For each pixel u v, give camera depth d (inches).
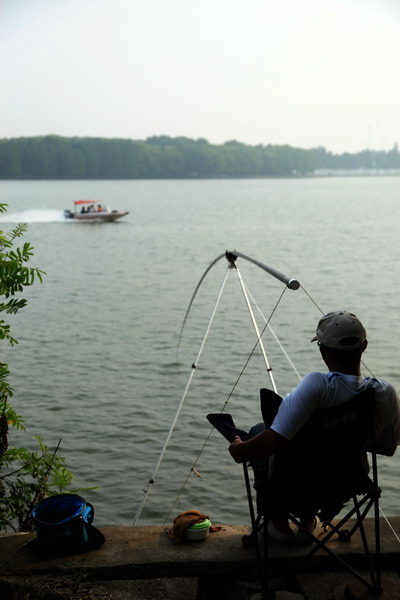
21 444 489.4
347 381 139.0
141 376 669.3
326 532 166.7
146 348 791.1
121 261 1830.7
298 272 1545.3
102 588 152.8
